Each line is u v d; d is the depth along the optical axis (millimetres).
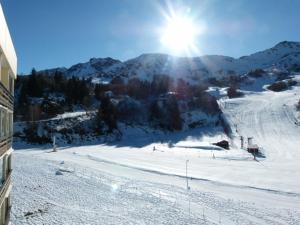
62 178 50031
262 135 123125
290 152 100062
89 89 149875
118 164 68250
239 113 149500
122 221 34031
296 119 137125
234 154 93750
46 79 136875
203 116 144125
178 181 54812
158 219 35125
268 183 56344
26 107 115250
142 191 45938
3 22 14641
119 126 123500
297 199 45875
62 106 125938
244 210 39531
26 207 35625
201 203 41688
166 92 157500
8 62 17078
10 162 20609
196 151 97625
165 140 116500
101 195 42750
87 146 99375
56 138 101812
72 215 34750
